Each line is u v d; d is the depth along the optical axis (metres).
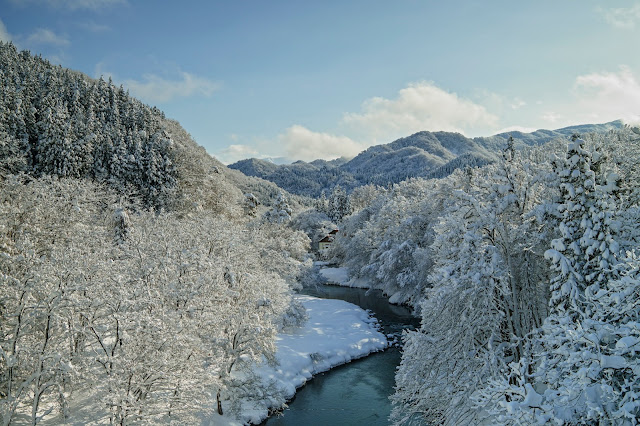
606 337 10.62
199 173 66.75
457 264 18.28
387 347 35.59
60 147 55.00
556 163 17.62
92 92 87.25
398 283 51.44
